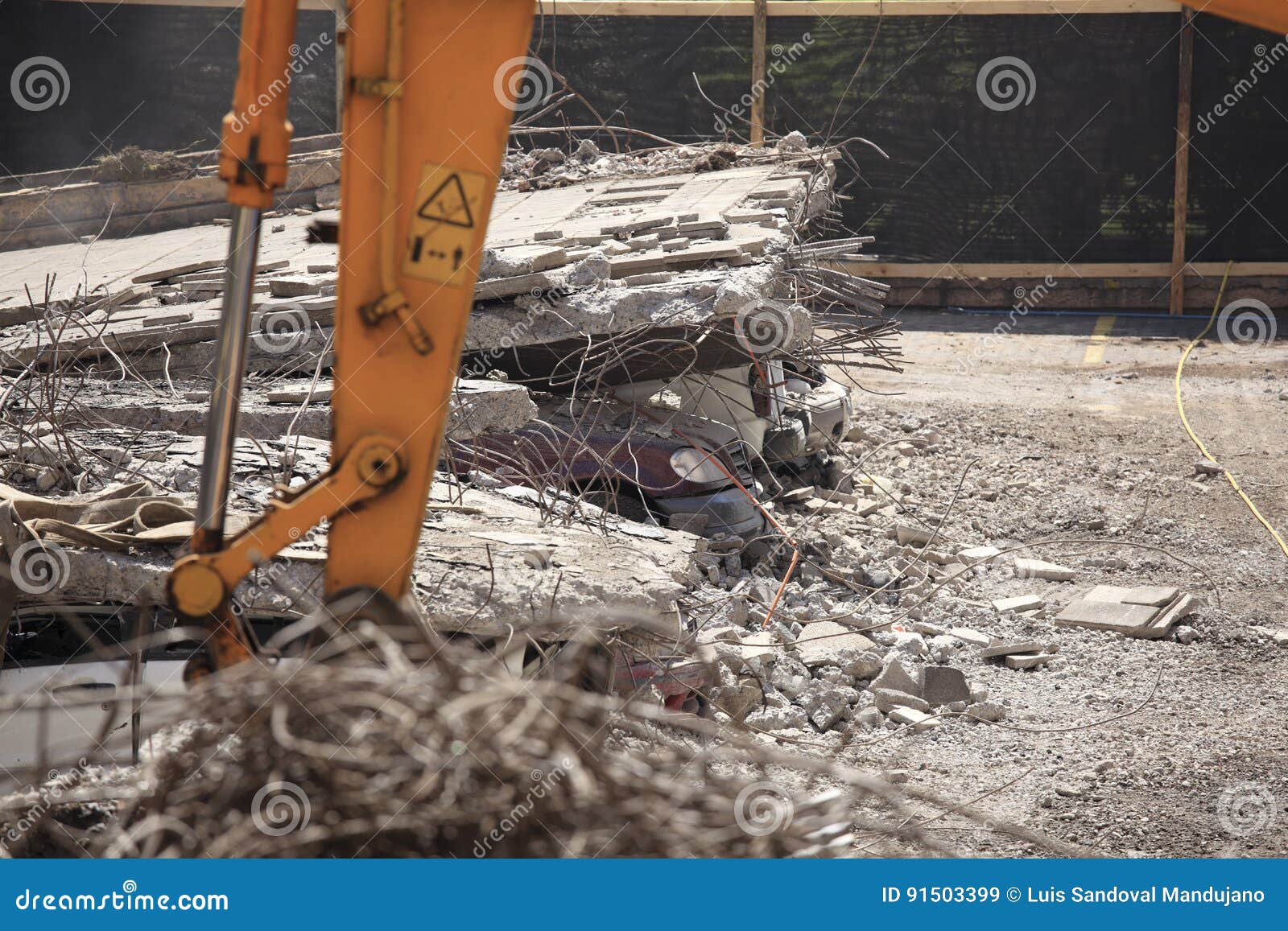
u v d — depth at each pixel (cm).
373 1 670
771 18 3772
